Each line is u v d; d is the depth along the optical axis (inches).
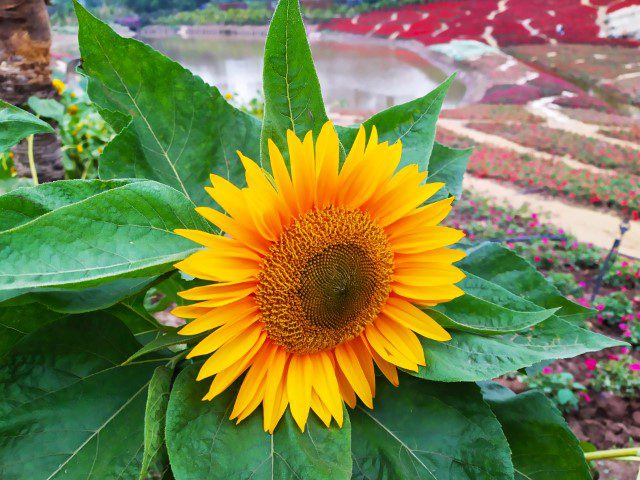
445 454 12.4
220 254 11.5
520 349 13.0
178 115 15.1
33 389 12.4
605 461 42.3
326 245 12.5
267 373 12.2
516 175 130.1
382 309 13.4
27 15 27.4
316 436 11.9
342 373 13.2
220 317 11.7
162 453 12.4
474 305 14.1
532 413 16.0
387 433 12.8
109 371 13.2
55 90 30.2
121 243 11.0
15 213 11.6
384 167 13.1
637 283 79.5
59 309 12.1
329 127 12.5
